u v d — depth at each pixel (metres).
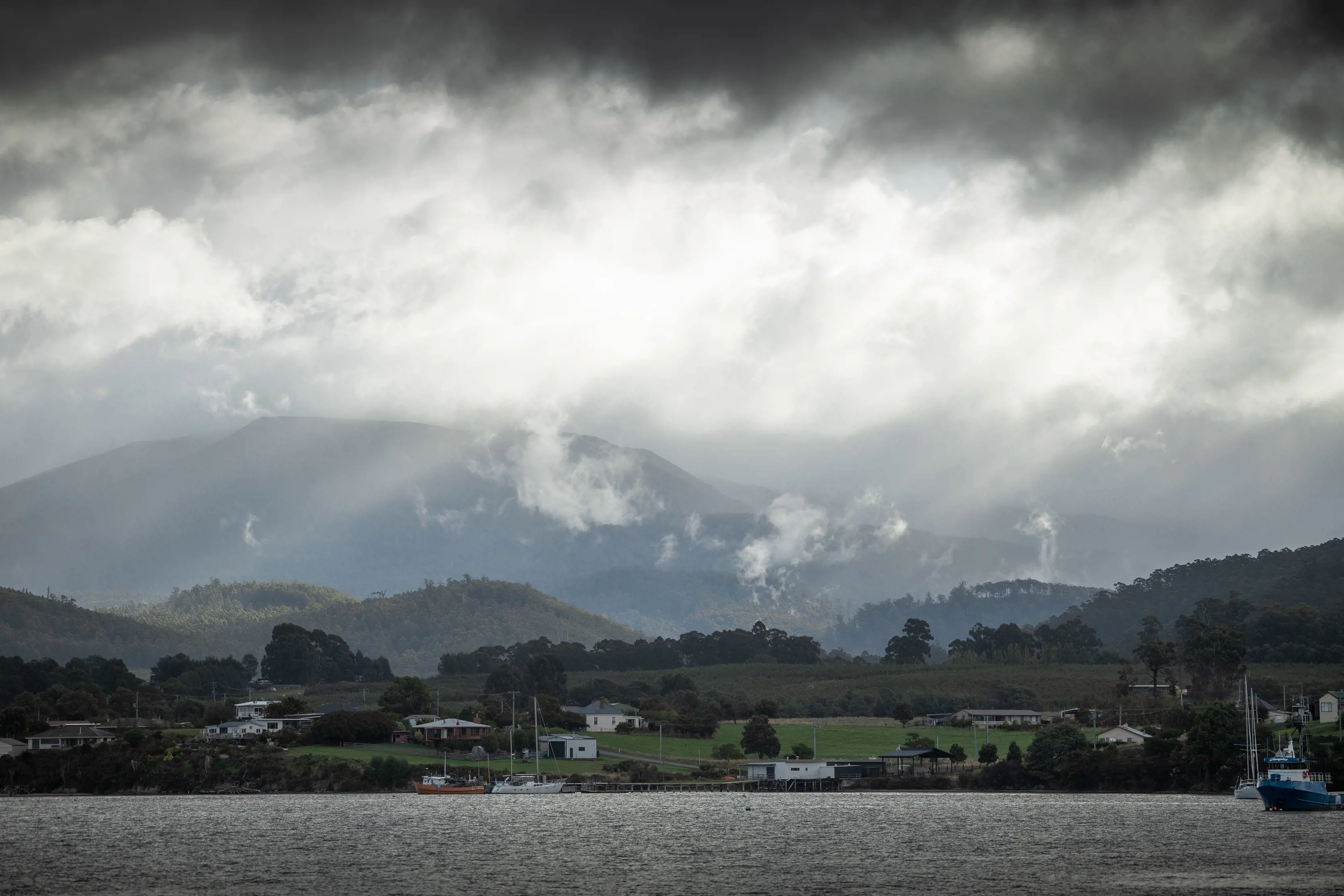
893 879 184.38
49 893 176.88
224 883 183.88
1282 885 174.50
